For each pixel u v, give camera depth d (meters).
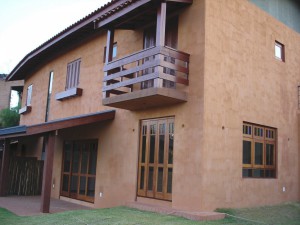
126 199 10.16
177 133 8.88
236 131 9.34
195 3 9.02
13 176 14.34
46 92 16.47
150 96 8.43
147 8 9.13
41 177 15.06
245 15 10.22
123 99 9.14
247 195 9.48
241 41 9.91
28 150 18.16
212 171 8.38
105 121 11.65
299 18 13.42
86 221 7.45
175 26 9.62
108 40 10.41
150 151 9.73
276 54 11.77
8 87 29.14
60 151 13.95
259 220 8.24
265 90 10.75
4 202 11.82
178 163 8.70
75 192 12.73
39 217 8.31
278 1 12.20
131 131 10.42
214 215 7.70
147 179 9.66
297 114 12.35
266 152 10.71
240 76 9.70
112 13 9.84
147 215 8.03
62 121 9.96
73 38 14.02
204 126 8.29
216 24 9.04
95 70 12.84
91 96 12.82
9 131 11.17
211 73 8.68
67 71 14.80
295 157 11.96
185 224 7.01
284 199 11.09
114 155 10.99
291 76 12.24
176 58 8.61
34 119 17.78
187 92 8.79
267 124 10.68
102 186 11.29
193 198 8.20
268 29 11.26
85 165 12.46
